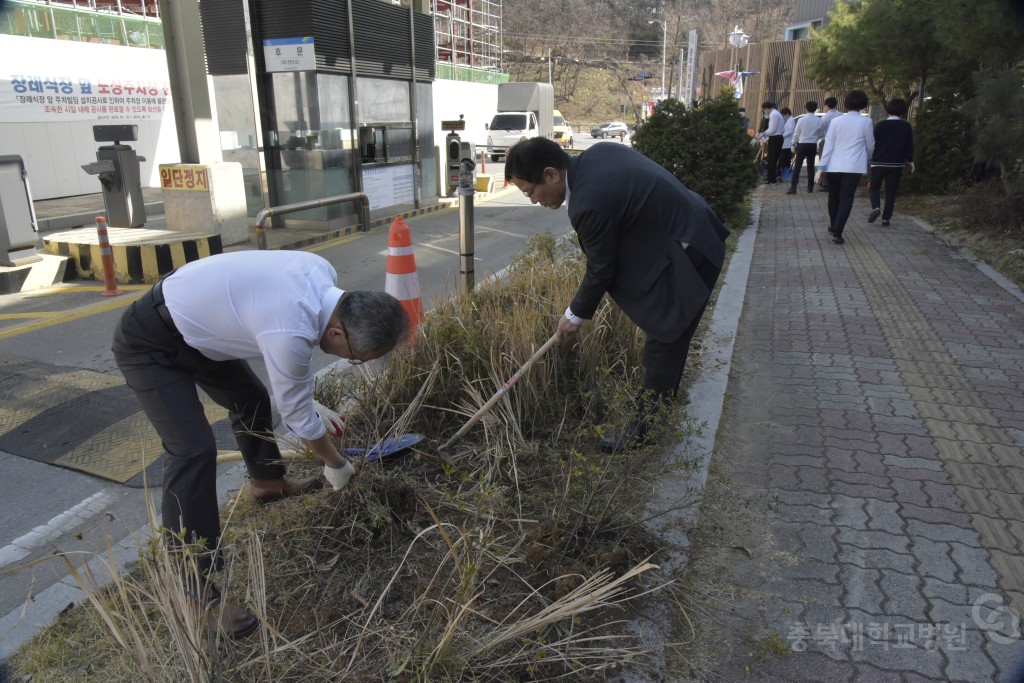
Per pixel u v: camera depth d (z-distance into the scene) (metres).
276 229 10.58
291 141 10.09
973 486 3.23
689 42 15.82
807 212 11.34
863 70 14.00
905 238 8.99
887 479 3.29
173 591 1.89
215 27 9.53
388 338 2.28
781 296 6.45
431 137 12.92
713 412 3.93
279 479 3.05
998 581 2.60
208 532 2.42
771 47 28.61
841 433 3.76
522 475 3.21
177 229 9.20
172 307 2.31
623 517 2.88
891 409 4.05
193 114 8.94
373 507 2.74
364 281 7.60
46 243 7.77
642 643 2.31
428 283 7.25
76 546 2.92
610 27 74.44
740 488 3.22
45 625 2.41
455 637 2.17
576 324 3.32
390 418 3.54
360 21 10.28
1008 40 8.06
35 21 13.04
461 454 3.35
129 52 15.07
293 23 9.35
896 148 9.43
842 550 2.78
